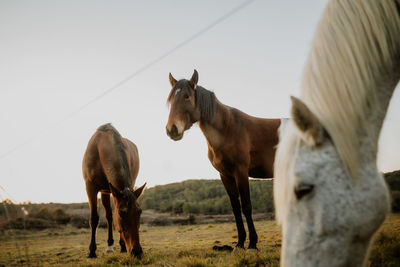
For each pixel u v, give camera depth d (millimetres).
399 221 3834
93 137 5445
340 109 1271
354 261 1232
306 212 1242
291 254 1243
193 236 10086
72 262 4547
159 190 59500
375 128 1376
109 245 5664
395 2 1564
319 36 1479
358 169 1236
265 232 7957
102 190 5359
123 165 4715
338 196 1198
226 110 4324
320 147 1263
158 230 18891
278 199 1368
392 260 2471
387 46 1500
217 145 4230
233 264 3107
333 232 1193
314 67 1395
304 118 1198
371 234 1236
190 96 4117
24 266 4383
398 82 1553
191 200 46094
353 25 1459
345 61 1374
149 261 3914
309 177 1229
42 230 17641
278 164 1384
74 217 23453
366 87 1377
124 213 4105
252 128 4383
